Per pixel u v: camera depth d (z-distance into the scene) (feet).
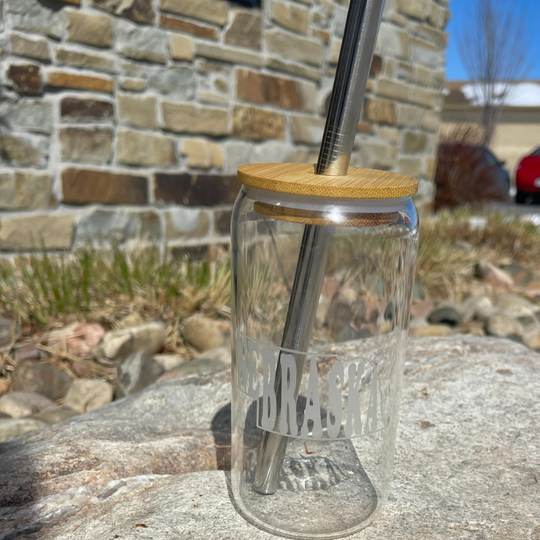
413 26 4.13
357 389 0.75
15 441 1.09
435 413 1.12
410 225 0.74
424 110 4.40
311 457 0.81
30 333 1.97
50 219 2.43
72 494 0.88
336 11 3.47
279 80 3.21
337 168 0.70
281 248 0.74
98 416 1.21
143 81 2.64
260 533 0.76
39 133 2.36
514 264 3.76
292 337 0.73
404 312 0.79
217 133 2.95
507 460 0.96
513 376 1.27
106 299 2.16
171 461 1.01
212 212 3.00
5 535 0.79
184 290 2.23
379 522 0.79
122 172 2.63
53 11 2.32
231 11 2.91
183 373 1.73
